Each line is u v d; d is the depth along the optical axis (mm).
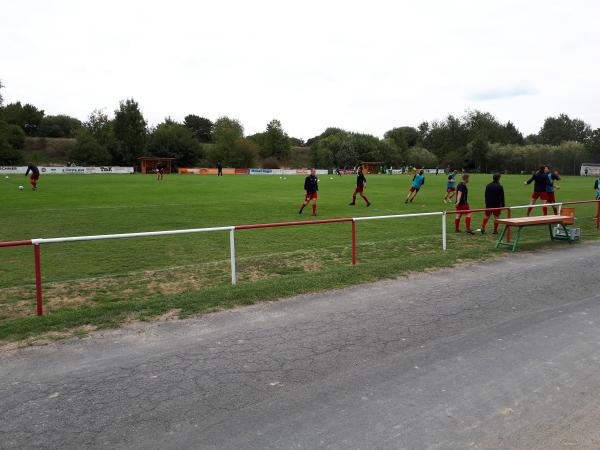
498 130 128500
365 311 6879
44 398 4320
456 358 5207
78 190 32031
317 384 4594
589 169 86500
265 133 109938
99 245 12445
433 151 129875
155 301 7137
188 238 13547
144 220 16969
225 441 3641
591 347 5512
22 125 114688
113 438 3691
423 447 3564
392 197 27875
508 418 3982
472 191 34906
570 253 11305
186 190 33312
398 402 4238
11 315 6824
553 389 4496
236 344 5621
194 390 4473
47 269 9742
